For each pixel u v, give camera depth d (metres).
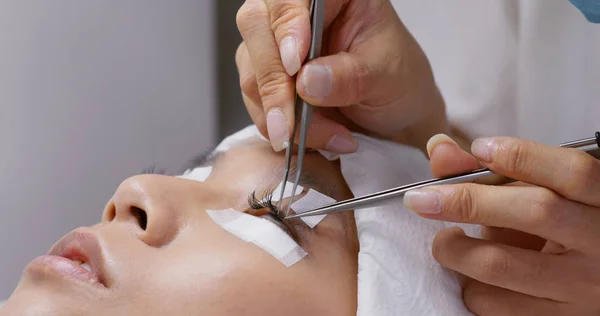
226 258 0.38
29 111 0.60
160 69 0.68
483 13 0.56
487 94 0.56
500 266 0.37
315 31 0.38
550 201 0.36
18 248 0.61
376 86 0.42
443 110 0.49
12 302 0.38
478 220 0.36
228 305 0.37
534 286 0.37
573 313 0.39
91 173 0.65
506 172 0.36
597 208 0.36
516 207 0.36
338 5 0.42
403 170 0.45
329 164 0.44
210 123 0.73
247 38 0.40
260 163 0.43
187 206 0.40
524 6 0.55
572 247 0.37
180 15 0.68
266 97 0.39
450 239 0.38
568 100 0.55
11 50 0.58
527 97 0.55
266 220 0.40
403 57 0.43
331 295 0.39
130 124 0.67
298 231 0.40
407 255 0.40
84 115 0.63
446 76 0.58
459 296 0.40
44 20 0.59
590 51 0.53
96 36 0.62
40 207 0.62
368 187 0.42
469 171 0.38
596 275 0.37
